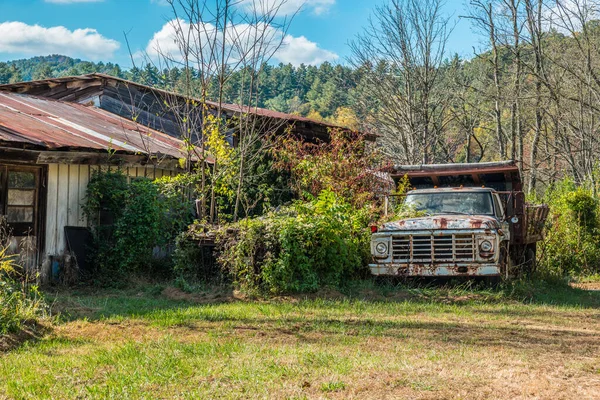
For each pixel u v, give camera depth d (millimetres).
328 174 16719
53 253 13961
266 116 21906
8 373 6453
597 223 21188
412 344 7812
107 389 5711
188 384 5926
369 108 34125
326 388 5715
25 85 23281
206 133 15703
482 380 6008
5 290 9180
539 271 15695
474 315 10250
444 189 14125
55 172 14133
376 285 12664
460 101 34844
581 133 28266
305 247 12078
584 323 9828
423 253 12234
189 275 13055
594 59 27812
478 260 11945
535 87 31781
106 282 13688
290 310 10430
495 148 44312
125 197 14273
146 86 22703
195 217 16562
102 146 14805
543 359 7035
